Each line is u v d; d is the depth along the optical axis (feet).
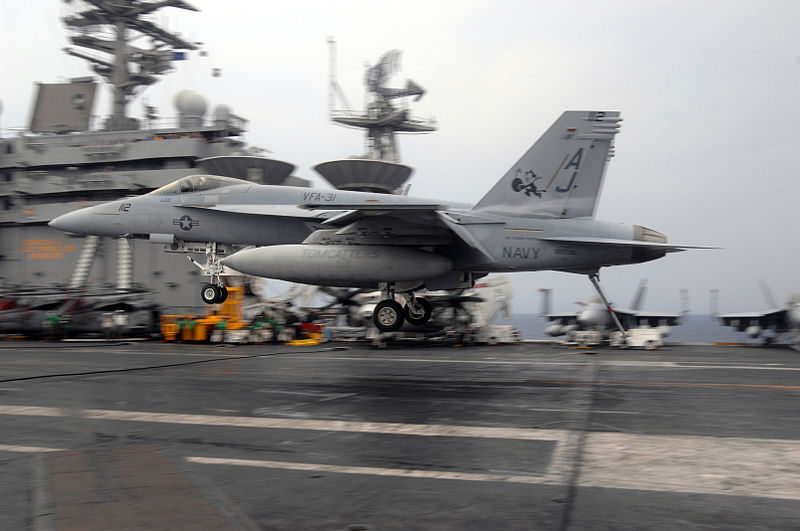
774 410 28.25
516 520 15.07
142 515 15.48
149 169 92.68
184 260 90.84
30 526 14.83
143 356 53.62
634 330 66.80
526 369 43.78
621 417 26.68
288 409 28.58
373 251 56.18
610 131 56.65
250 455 20.76
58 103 99.50
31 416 27.17
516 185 57.62
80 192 93.97
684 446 21.84
